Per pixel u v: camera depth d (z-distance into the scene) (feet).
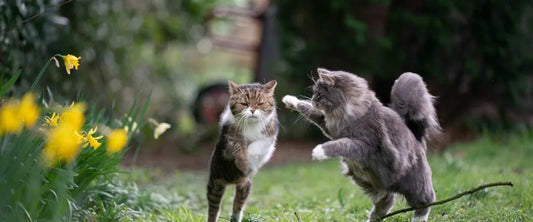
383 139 17.94
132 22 46.47
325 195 27.35
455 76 44.34
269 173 36.32
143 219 20.62
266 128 19.43
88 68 41.70
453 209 21.48
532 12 43.42
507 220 19.66
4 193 15.05
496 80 43.78
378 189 19.07
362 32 42.91
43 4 26.32
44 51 29.50
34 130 16.34
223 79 66.80
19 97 25.79
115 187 22.12
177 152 45.83
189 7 51.24
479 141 39.14
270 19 56.24
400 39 44.14
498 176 27.17
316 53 46.37
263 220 21.07
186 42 51.80
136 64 47.24
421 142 19.45
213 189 19.71
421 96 19.38
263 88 19.43
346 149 17.54
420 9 43.45
